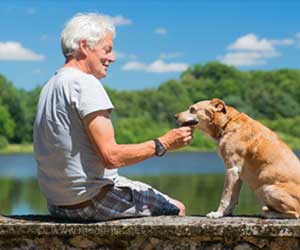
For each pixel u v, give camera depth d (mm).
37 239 5473
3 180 50312
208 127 6367
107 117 5406
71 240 5457
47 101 5520
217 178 53281
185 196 34812
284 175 5895
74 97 5367
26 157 107062
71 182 5477
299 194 5828
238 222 5438
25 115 121062
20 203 29812
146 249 5418
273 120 128625
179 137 5594
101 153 5332
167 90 133500
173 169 71125
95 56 5574
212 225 5312
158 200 5930
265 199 5941
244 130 6129
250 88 138125
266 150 5973
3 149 118250
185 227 5316
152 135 120062
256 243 5348
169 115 124562
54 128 5445
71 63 5609
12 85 121625
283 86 135375
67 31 5562
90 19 5566
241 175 6070
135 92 126688
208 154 121688
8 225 5426
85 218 5617
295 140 119438
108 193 5609
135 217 5762
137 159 5445
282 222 5418
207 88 139500
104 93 5422
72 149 5430
